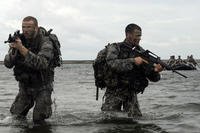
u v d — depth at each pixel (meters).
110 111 8.42
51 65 7.70
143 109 10.27
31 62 7.26
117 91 8.41
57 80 27.16
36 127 7.46
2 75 39.28
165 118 8.52
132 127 7.47
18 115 8.02
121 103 8.48
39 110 7.68
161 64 8.25
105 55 8.32
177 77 30.64
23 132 7.03
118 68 8.06
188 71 43.41
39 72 7.65
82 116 8.73
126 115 8.45
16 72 7.70
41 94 7.71
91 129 7.29
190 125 7.65
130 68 8.05
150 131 7.12
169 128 7.39
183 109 10.09
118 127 7.47
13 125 7.61
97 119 8.30
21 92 7.96
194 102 11.36
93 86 20.12
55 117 8.54
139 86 8.38
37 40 7.61
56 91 16.86
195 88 18.23
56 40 7.76
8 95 14.89
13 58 7.52
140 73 8.34
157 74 8.42
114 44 8.31
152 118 8.49
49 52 7.47
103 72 8.37
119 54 8.25
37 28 7.61
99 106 11.22
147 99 13.09
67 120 8.22
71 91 16.88
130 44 8.39
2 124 7.70
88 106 11.20
